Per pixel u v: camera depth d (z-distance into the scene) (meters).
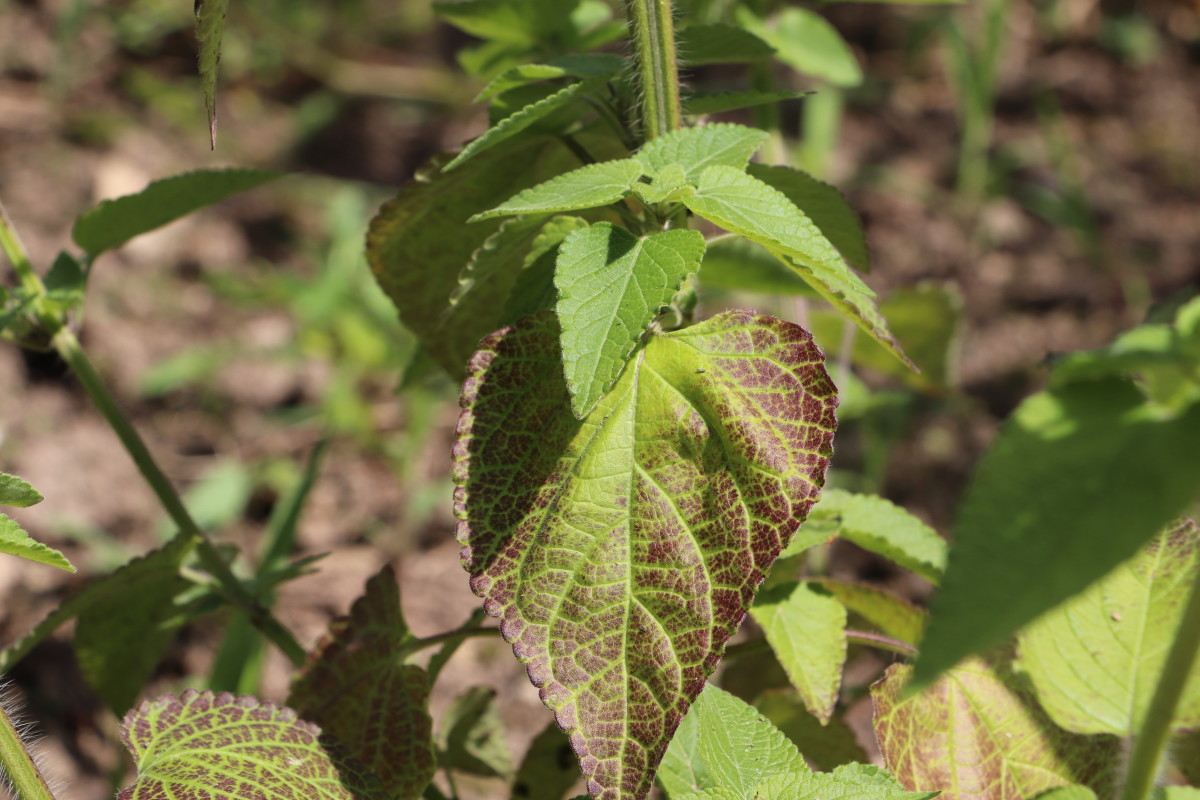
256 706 0.91
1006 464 0.79
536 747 1.00
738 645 0.96
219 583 1.00
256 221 2.20
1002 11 2.22
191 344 1.96
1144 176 2.38
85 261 0.99
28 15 2.45
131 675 1.03
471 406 0.87
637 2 0.89
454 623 1.59
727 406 0.86
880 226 2.27
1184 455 0.78
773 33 1.08
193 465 1.80
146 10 2.54
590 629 0.86
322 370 1.97
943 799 0.91
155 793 0.87
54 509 1.66
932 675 0.78
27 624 1.48
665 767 0.90
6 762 0.89
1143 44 2.69
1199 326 0.79
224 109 2.42
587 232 0.85
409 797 0.93
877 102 2.57
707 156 0.87
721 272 1.02
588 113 0.97
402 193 0.95
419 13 2.74
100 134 2.23
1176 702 0.81
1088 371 0.79
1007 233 2.26
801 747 0.99
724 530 0.86
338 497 1.80
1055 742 0.91
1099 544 0.78
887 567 1.68
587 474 0.86
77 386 1.84
